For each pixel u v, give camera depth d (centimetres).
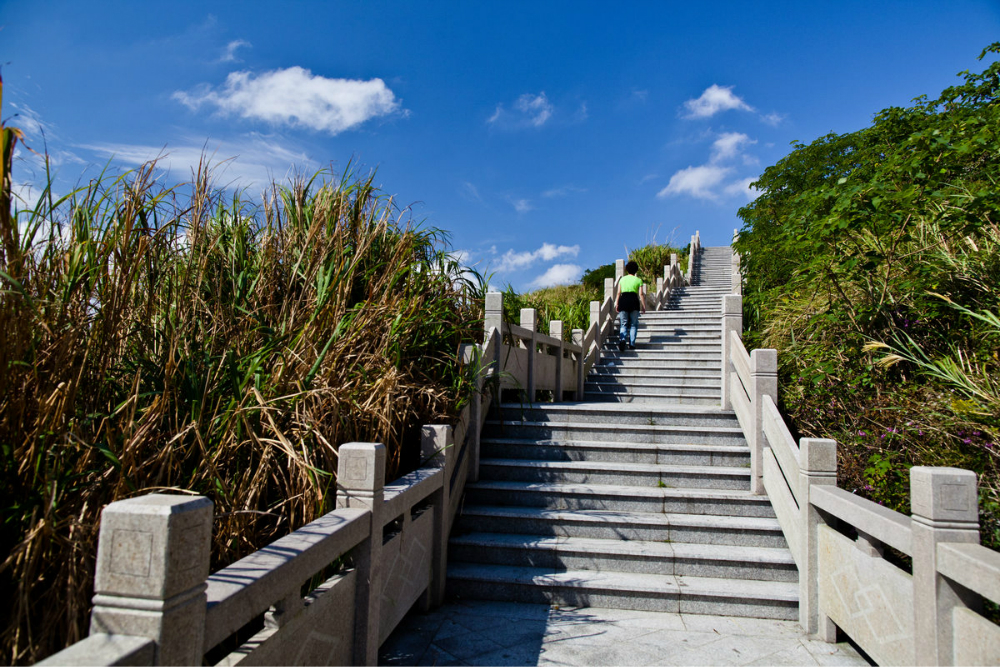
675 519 451
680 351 1018
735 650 333
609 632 356
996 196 473
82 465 223
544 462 526
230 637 235
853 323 567
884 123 758
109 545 138
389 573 307
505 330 579
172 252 313
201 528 147
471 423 512
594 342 1020
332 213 421
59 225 235
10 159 192
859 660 321
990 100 603
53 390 217
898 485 404
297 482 283
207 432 267
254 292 372
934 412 437
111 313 246
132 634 134
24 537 196
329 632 235
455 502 461
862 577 303
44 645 187
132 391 263
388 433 348
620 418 607
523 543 436
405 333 405
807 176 1193
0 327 199
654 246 2038
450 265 513
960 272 517
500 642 341
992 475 374
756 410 478
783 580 403
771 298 831
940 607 234
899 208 527
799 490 378
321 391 297
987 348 472
